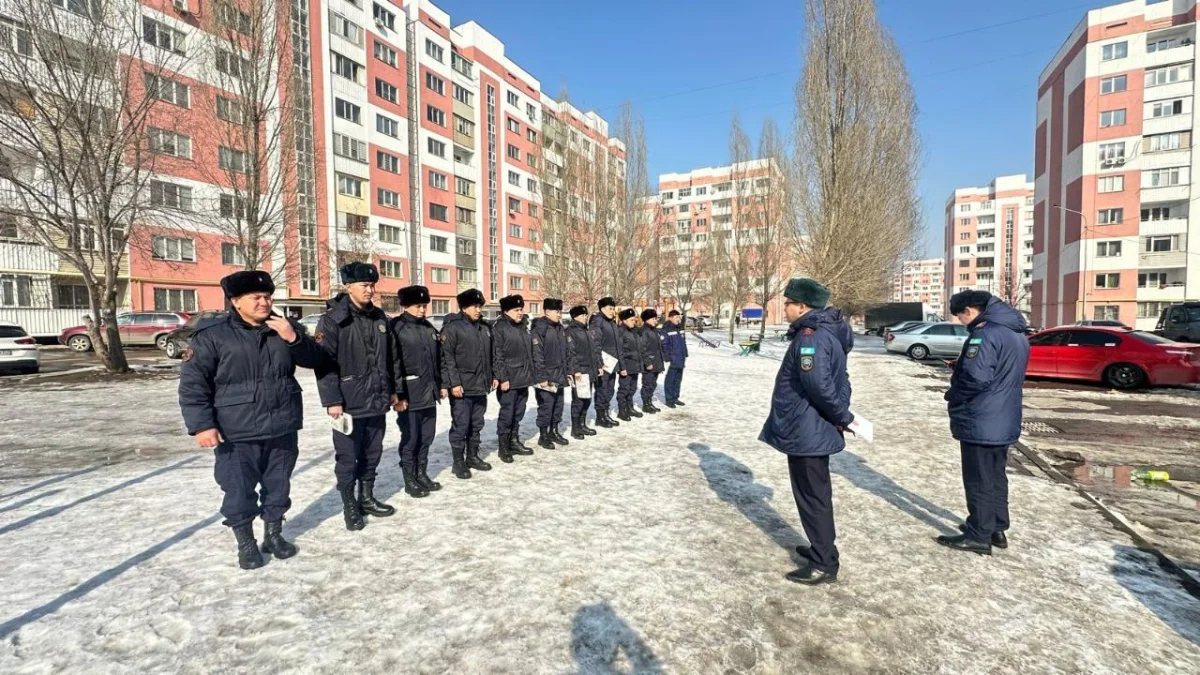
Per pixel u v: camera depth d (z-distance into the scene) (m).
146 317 20.31
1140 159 37.34
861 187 17.94
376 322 4.07
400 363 4.34
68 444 6.38
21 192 11.63
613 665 2.34
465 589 2.98
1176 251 36.44
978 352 3.36
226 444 3.14
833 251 17.98
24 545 3.55
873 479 5.03
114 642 2.49
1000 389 3.34
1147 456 6.07
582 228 29.69
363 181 32.22
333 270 28.00
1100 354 11.27
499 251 43.94
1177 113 36.19
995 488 3.45
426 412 4.65
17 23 10.48
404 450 4.54
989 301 3.48
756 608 2.81
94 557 3.37
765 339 34.00
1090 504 4.33
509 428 5.68
